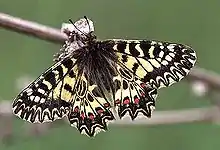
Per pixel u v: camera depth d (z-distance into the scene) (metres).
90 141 0.35
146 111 0.21
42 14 0.35
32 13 0.35
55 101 0.21
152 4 0.36
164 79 0.21
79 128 0.22
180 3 0.36
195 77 0.28
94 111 0.22
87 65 0.22
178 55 0.21
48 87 0.21
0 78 0.35
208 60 0.36
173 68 0.21
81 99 0.22
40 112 0.21
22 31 0.24
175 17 0.36
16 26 0.23
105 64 0.22
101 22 0.36
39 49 0.35
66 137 0.35
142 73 0.22
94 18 0.36
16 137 0.28
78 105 0.22
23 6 0.35
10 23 0.23
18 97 0.21
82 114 0.22
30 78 0.29
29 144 0.34
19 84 0.29
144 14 0.36
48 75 0.21
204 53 0.36
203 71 0.28
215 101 0.28
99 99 0.22
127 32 0.36
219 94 0.28
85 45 0.22
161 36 0.36
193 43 0.36
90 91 0.22
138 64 0.22
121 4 0.36
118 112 0.22
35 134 0.28
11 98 0.35
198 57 0.36
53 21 0.35
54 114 0.21
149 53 0.22
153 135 0.35
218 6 0.36
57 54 0.23
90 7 0.36
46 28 0.24
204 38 0.36
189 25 0.36
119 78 0.22
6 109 0.27
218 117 0.28
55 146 0.35
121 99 0.22
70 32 0.23
